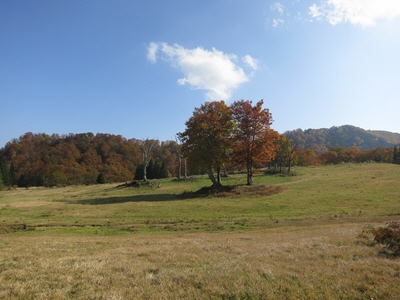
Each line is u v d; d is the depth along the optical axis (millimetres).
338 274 8055
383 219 20000
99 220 24781
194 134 41562
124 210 29312
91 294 7320
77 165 99312
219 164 41094
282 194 34875
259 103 42031
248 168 43812
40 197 48438
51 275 8938
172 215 25953
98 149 111438
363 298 6469
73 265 10070
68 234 19875
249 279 7871
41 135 115875
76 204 35719
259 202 30531
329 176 51500
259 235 16656
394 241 11109
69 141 112062
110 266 9906
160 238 16875
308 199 30203
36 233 20562
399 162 96625
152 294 7148
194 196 37938
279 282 7527
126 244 14672
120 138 120000
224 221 22734
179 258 10969
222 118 41562
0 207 33688
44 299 7043
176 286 7652
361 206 25516
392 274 7812
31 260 11000
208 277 8195
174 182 59281
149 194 44156
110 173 100812
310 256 10336
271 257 10398
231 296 6863
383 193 30984
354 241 12500
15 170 97438
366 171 56500
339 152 124250
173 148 126750
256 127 42406
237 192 37281
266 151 42625
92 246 14188
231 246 13094
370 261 9227
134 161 113688
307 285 7273
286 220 22016
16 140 111125
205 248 12836
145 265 9984
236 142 42656
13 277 8844
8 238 17609
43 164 96500
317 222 20703
